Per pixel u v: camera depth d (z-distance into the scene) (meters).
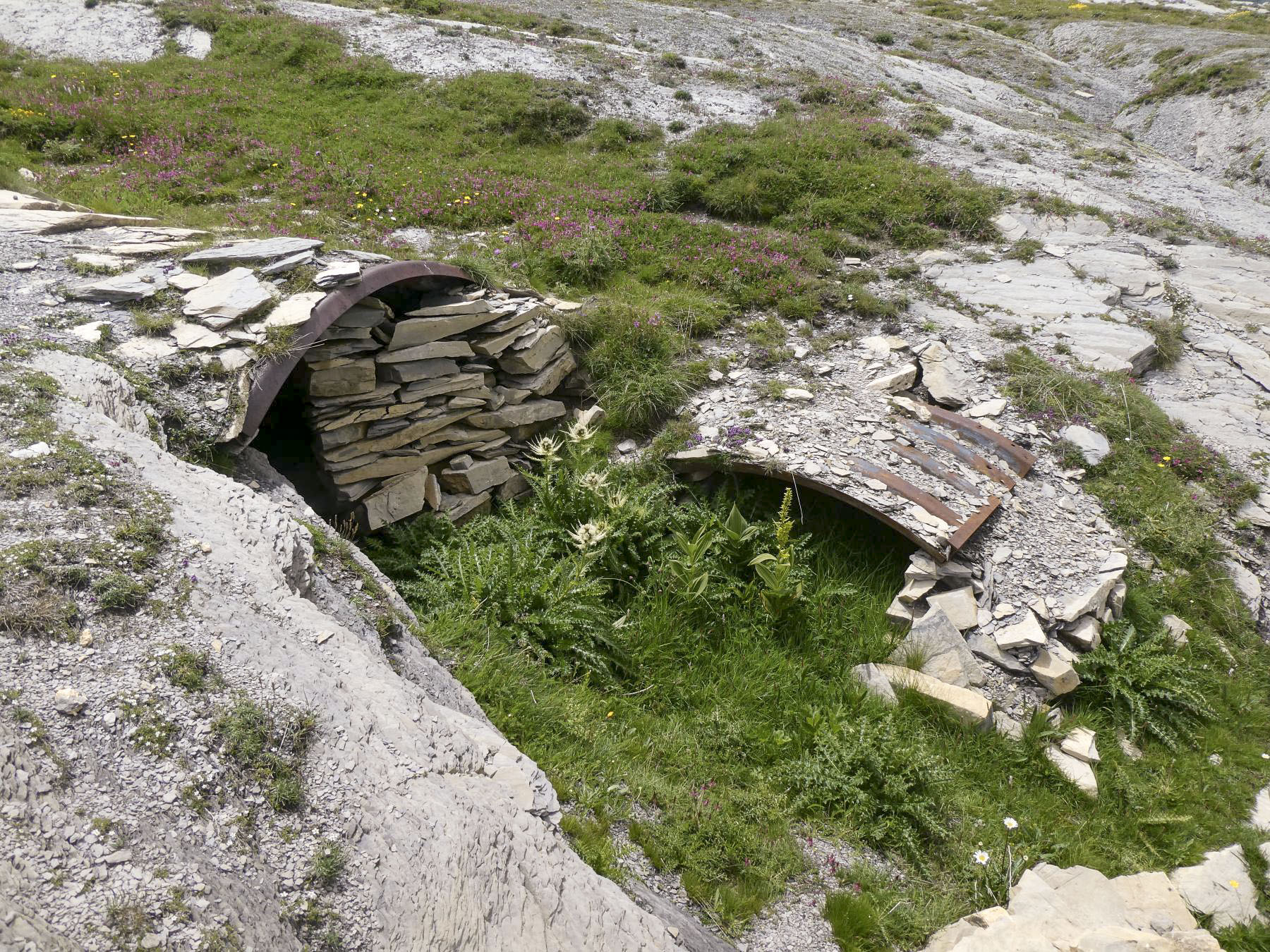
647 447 8.18
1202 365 10.20
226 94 15.06
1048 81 26.39
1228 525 8.08
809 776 5.38
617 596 6.90
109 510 3.76
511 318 7.96
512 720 4.86
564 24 21.25
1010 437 8.40
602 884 3.75
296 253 6.66
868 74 21.69
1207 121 21.80
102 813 2.59
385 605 4.79
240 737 2.99
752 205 12.84
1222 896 5.01
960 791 5.59
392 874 2.92
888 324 10.06
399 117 14.90
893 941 4.54
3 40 17.20
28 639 3.04
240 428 5.36
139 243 7.04
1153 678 6.41
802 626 6.75
